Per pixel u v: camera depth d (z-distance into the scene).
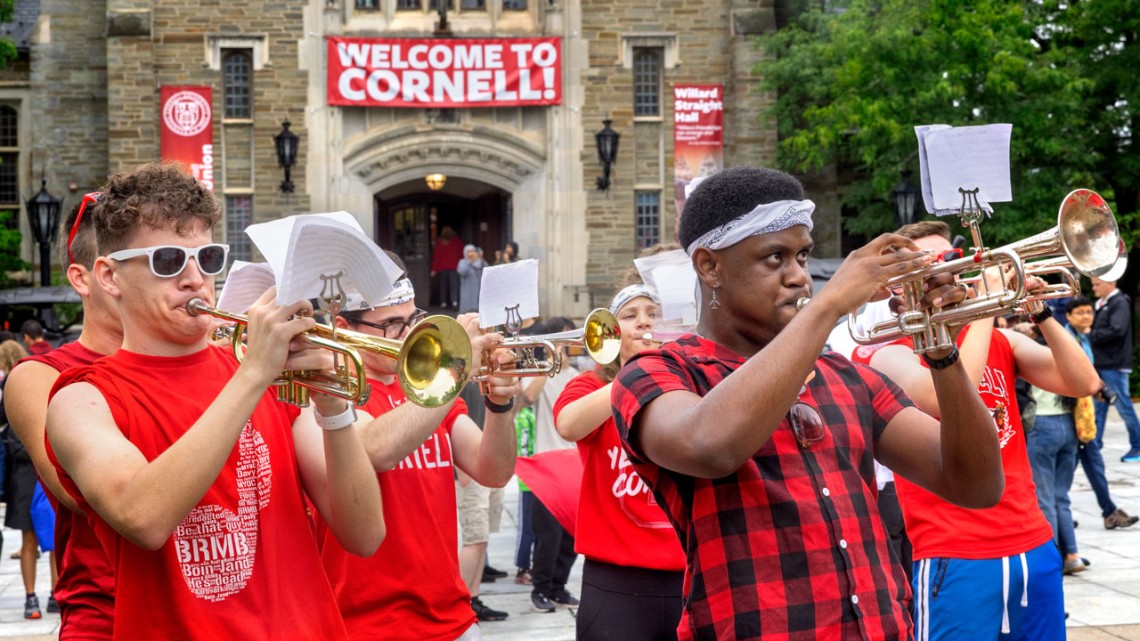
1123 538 9.99
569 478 5.91
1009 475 4.50
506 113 25.81
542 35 25.80
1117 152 25.12
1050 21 24.58
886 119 22.12
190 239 2.90
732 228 2.67
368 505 2.97
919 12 22.41
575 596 8.44
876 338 2.69
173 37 25.22
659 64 26.34
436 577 4.00
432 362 2.87
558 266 25.75
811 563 2.58
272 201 25.25
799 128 26.45
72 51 27.64
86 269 3.46
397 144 25.53
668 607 4.51
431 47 25.38
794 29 25.41
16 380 3.42
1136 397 23.58
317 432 3.12
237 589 2.80
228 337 3.90
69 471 2.70
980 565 4.34
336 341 2.70
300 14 25.27
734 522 2.60
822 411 2.77
